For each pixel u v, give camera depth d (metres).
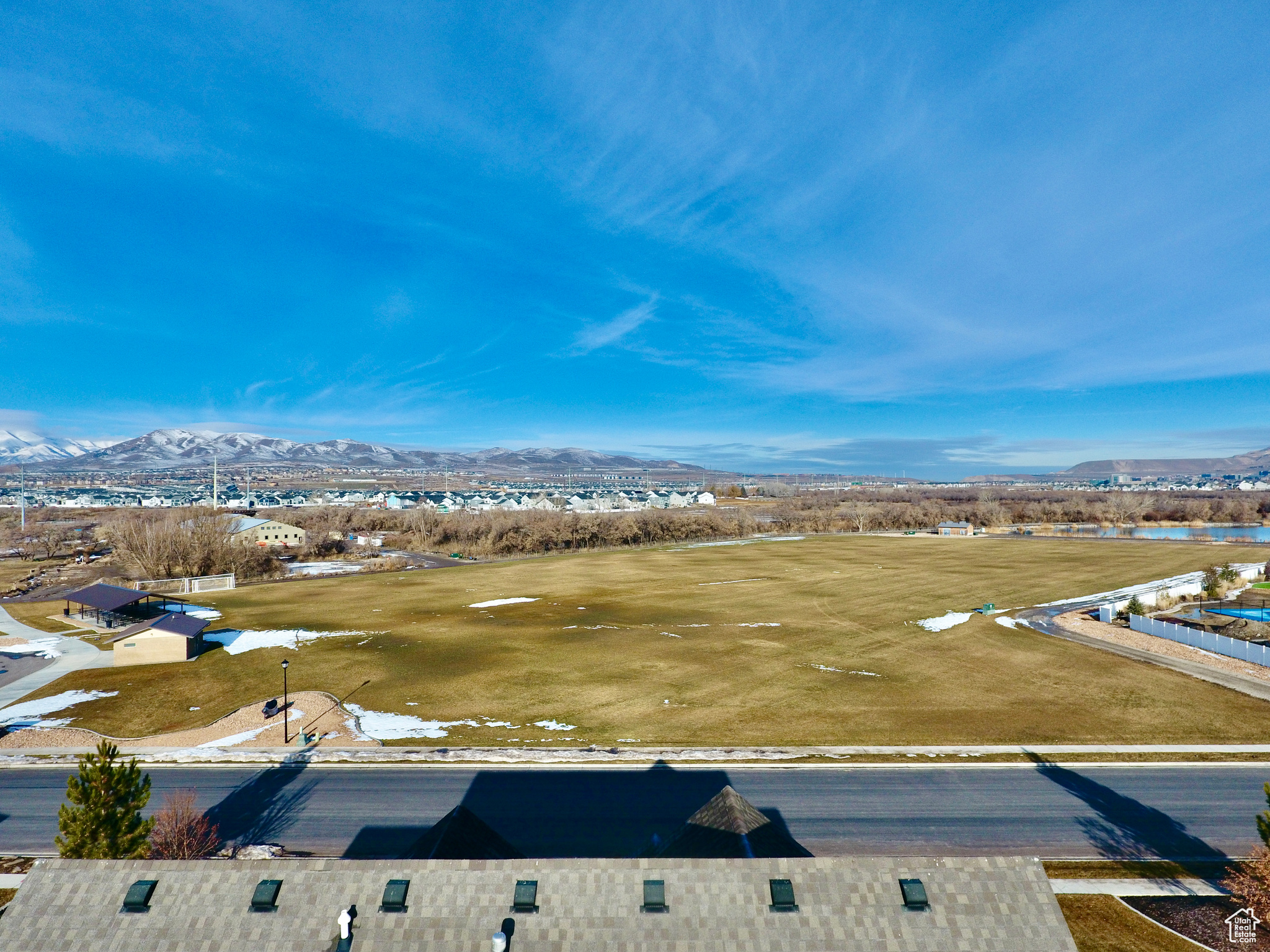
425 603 75.06
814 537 155.25
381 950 12.45
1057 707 41.72
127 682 46.69
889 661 51.75
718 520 164.88
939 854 25.53
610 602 75.25
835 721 39.38
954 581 88.81
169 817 23.95
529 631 61.12
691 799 29.70
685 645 56.12
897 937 12.76
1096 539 146.00
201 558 93.00
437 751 34.72
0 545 132.88
